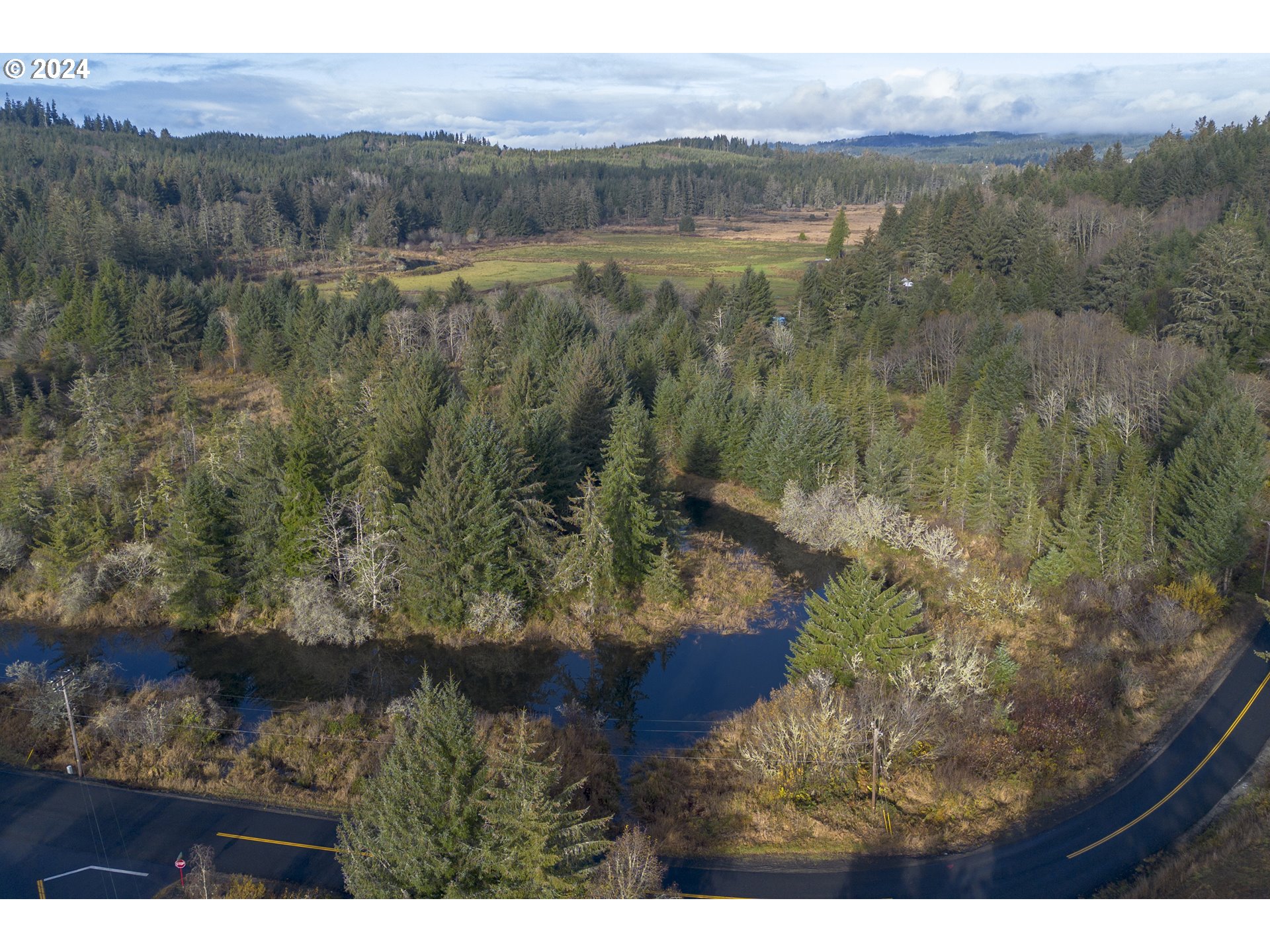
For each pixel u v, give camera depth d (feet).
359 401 258.57
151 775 122.72
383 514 181.98
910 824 114.01
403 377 245.86
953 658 140.15
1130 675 147.43
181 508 175.94
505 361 305.53
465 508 172.65
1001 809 116.67
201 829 111.75
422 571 172.04
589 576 179.42
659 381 297.12
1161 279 326.24
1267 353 267.59
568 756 129.80
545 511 192.34
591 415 243.19
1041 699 138.41
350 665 164.96
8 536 188.14
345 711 140.77
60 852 106.32
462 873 86.94
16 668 146.82
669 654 171.12
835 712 125.80
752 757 125.29
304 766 126.72
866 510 221.66
